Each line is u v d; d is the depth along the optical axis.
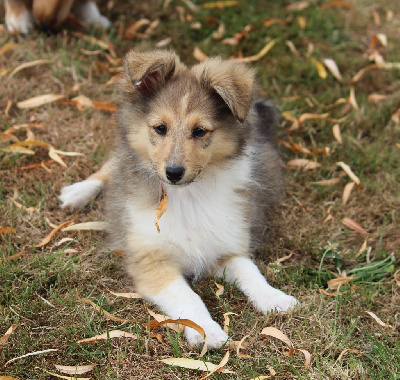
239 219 1.98
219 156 1.92
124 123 1.94
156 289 1.93
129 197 1.96
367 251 2.04
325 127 2.26
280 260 2.01
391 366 1.87
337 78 2.36
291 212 2.10
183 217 1.95
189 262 1.97
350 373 1.87
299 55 2.40
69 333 1.89
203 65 1.92
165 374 1.86
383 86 2.35
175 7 2.50
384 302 1.97
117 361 1.86
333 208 2.11
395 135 2.25
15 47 2.32
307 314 1.93
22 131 2.17
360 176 2.17
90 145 2.17
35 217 2.04
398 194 2.13
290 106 2.29
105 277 1.97
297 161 2.17
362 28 2.49
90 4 2.40
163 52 1.92
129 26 2.43
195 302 1.91
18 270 1.96
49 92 2.26
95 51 2.34
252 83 1.90
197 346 1.88
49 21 2.34
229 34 2.43
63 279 1.96
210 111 1.90
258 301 1.94
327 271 2.00
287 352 1.88
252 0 2.58
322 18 2.49
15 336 1.88
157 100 1.91
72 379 1.84
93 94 2.27
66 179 2.11
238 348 1.87
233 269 1.97
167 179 1.88
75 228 2.02
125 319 1.92
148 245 1.94
